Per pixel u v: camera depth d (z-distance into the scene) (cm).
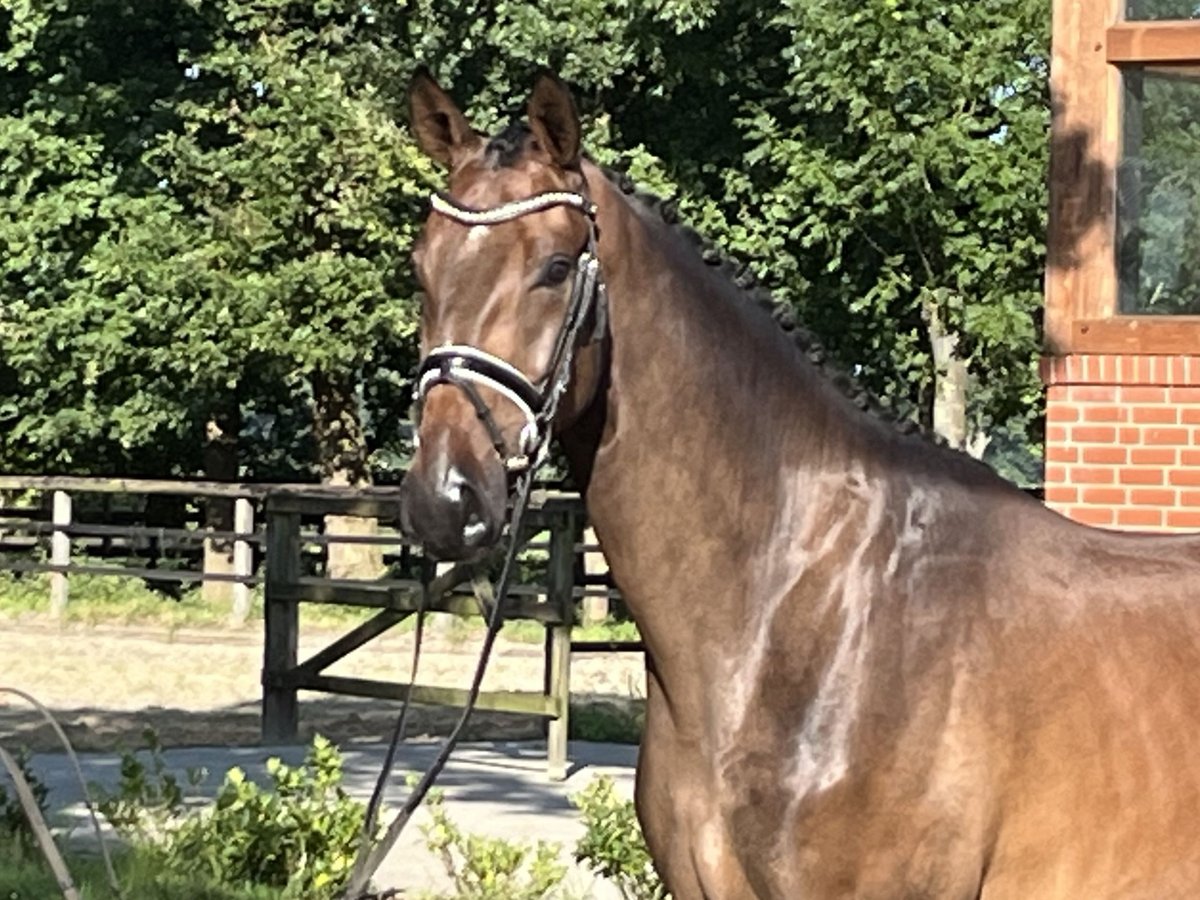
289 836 784
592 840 744
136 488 2003
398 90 2327
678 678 394
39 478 2030
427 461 362
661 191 2198
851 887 381
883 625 387
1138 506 895
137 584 2378
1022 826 383
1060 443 905
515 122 389
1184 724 390
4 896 725
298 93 2198
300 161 2202
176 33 2477
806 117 2188
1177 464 890
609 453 390
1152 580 403
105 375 2445
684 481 391
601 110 2316
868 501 398
